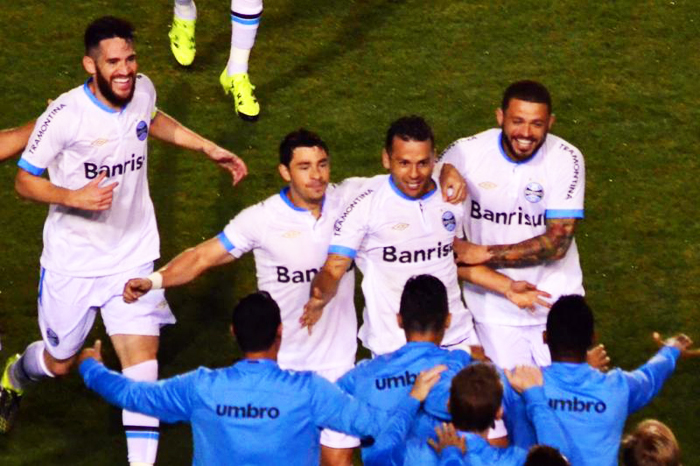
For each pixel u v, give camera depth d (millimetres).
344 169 36344
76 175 26984
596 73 40375
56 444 28406
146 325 27391
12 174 36375
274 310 21719
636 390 23047
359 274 33875
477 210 27422
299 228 25516
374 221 25562
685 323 32094
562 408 22516
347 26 42281
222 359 31016
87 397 29875
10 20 41875
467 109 38812
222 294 32938
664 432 21688
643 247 34406
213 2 43156
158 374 30312
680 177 36719
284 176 25156
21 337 31250
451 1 43156
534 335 28172
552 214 26906
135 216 27797
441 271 26281
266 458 21469
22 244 34125
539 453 20016
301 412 21469
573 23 42531
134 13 42438
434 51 41219
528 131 25672
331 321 26391
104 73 26094
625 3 43219
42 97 38719
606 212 35469
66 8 42531
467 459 20953
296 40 41531
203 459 21844
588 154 37344
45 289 27781
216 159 29016
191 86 39531
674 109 39094
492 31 42125
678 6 43219
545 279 27828
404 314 23172
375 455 21766
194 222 34844
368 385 23078
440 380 22516
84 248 27406
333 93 39406
